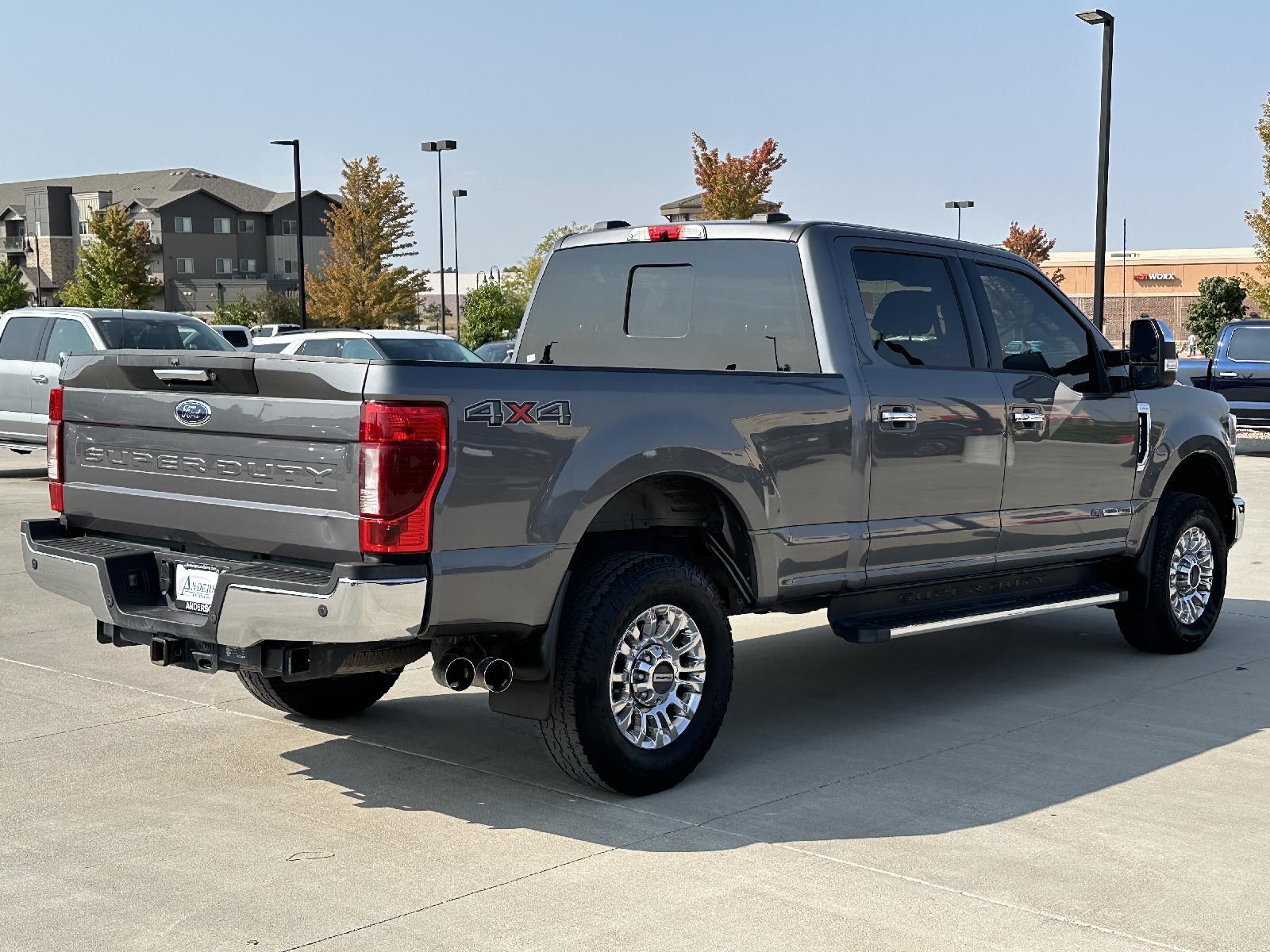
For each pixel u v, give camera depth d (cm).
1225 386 2059
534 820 491
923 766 557
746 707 658
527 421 474
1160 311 7012
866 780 539
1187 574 778
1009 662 759
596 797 516
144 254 7950
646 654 520
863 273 617
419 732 608
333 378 447
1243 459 1958
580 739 496
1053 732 610
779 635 840
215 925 396
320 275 6938
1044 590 709
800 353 604
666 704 526
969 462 638
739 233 626
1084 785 532
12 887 425
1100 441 709
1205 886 428
